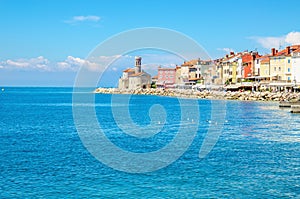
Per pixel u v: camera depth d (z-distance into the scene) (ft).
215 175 102.53
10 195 87.30
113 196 86.63
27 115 305.94
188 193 88.28
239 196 86.02
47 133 189.88
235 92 462.60
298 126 203.00
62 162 118.83
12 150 139.03
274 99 408.46
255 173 103.96
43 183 95.96
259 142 152.56
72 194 87.97
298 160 118.62
